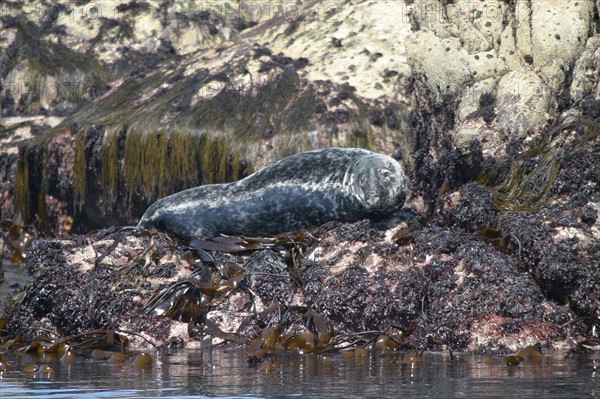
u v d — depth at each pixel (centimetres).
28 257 3341
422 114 4153
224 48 6488
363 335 2953
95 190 5831
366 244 3172
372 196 3319
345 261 3134
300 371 2458
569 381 2255
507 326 2809
